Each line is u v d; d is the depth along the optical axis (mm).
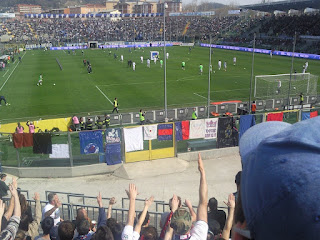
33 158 19203
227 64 66000
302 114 22469
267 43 92500
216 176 18672
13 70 62281
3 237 5160
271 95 38781
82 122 26891
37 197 8797
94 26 148750
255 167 1139
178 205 6352
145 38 130375
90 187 17781
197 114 31438
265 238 1052
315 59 69250
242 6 114812
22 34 137875
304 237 967
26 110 34969
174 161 20391
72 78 52781
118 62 71000
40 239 7020
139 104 36812
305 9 102062
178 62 69875
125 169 19422
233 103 32656
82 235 6488
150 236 6137
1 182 13328
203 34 121875
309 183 980
